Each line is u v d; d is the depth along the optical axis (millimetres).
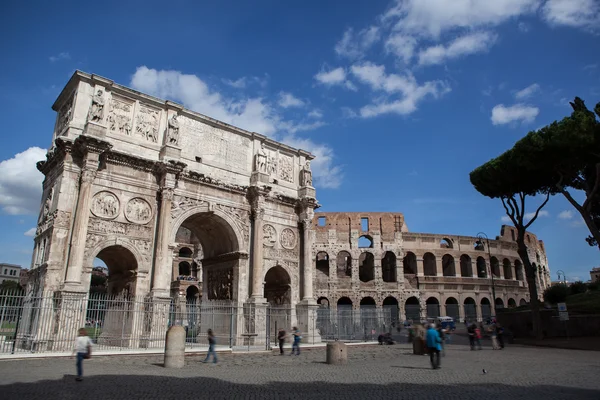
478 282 83812
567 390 15047
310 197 45188
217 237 41812
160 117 36906
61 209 29906
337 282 78250
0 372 18766
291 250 44000
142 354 27156
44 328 27438
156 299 31875
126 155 33094
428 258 85562
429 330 22031
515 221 42688
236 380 17656
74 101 32562
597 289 60562
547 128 35688
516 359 25844
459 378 18062
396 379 17859
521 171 39188
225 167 40188
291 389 15375
